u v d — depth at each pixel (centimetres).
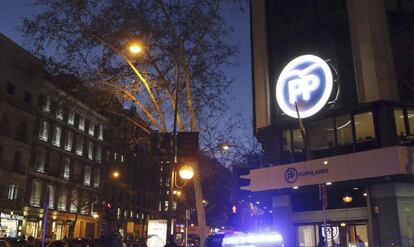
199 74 1698
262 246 1124
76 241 2366
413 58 2033
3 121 4394
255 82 2634
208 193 4884
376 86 2048
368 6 2188
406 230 1861
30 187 4806
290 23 2536
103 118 5991
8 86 4447
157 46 1622
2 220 4278
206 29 1622
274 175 2247
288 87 2398
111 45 1576
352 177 1920
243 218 3894
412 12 2203
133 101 1684
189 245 4388
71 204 5603
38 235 4847
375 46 2058
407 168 1791
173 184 1639
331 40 2316
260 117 2542
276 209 2391
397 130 2020
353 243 1877
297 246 2262
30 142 4769
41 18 1527
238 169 2939
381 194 1945
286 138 2423
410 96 2039
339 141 2180
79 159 5816
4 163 4347
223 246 1145
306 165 2108
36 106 4862
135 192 7375
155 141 1591
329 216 2164
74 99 1805
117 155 6806
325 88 2233
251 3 2819
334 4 2358
